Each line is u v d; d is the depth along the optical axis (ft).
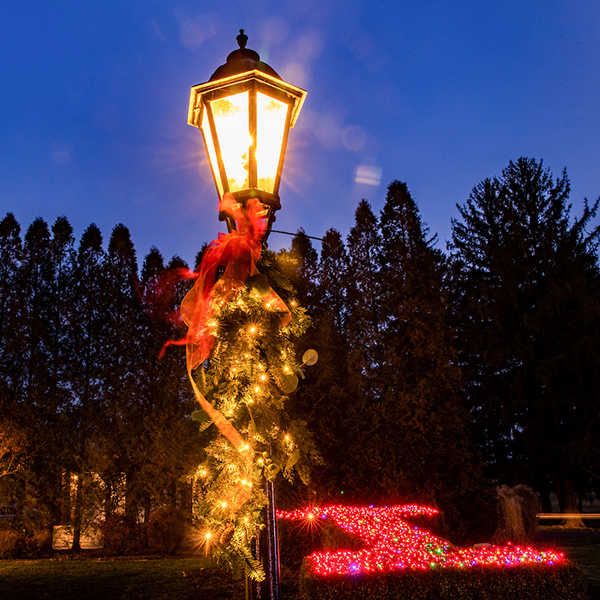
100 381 50.19
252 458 9.53
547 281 63.52
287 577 23.25
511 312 64.80
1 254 53.36
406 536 20.54
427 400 38.04
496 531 30.99
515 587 15.15
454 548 18.42
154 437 42.73
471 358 65.77
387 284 45.01
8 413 46.03
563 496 60.18
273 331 10.31
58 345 51.70
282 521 26.89
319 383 37.06
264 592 9.16
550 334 60.59
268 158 10.91
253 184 10.57
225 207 10.36
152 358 51.34
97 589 23.62
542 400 58.03
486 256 73.20
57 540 47.91
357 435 36.32
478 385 64.34
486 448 63.21
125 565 31.27
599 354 56.75
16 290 52.11
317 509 27.78
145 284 54.60
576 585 15.46
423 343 40.88
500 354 61.31
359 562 16.11
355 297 50.57
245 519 9.12
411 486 34.68
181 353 50.96
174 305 52.95
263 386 9.91
